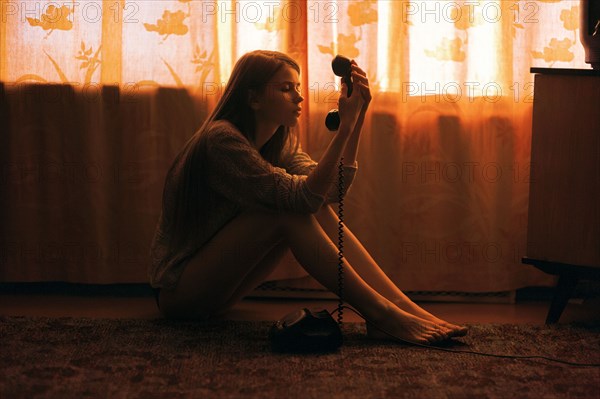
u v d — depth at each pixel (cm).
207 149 210
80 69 260
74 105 261
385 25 263
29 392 162
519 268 268
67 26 260
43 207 265
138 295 271
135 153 262
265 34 259
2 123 262
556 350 197
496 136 260
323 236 205
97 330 211
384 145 261
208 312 225
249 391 164
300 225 204
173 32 259
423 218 264
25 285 274
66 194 264
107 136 262
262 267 227
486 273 263
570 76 218
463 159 261
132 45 260
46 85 261
